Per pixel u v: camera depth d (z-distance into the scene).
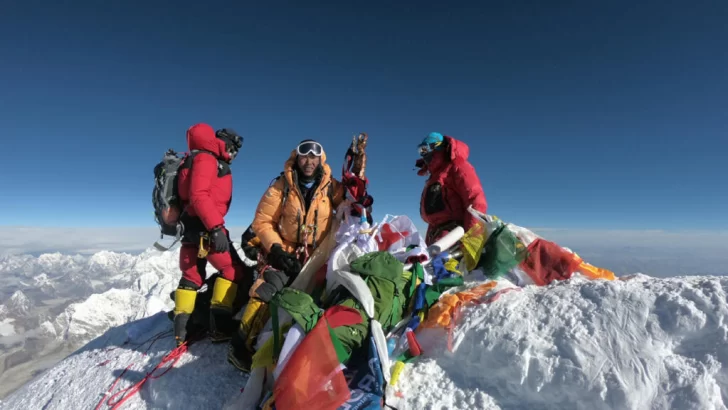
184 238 3.48
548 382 1.91
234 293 3.44
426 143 4.13
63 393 3.50
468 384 2.14
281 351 2.30
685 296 2.01
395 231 3.40
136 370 3.40
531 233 3.37
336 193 3.54
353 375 2.36
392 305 2.64
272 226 3.37
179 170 3.38
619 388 1.76
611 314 2.05
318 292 3.08
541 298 2.39
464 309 2.54
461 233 3.56
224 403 2.71
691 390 1.67
